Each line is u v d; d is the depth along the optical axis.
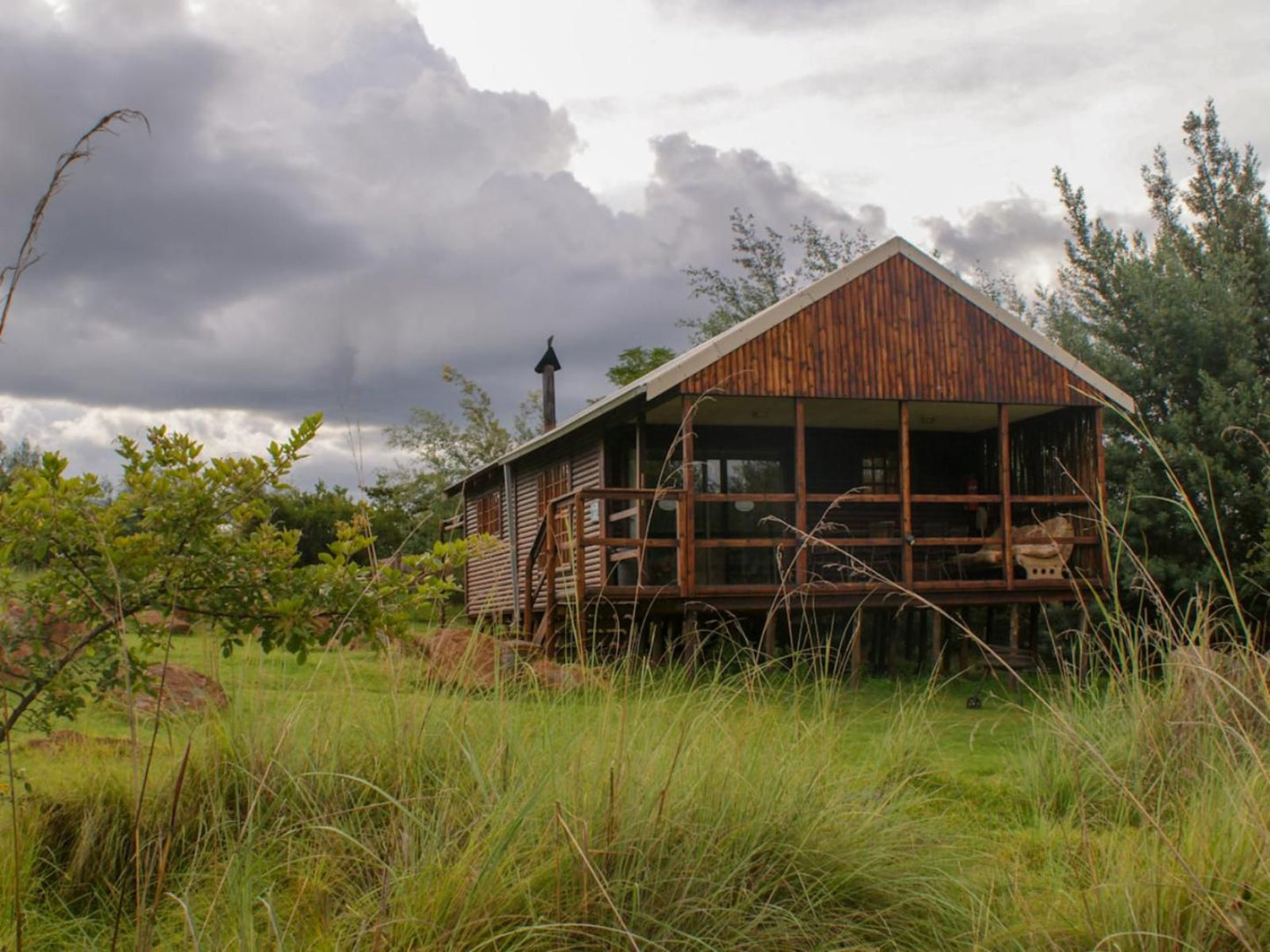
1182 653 5.74
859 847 4.57
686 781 4.60
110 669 4.52
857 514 17.94
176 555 4.68
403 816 4.36
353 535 5.08
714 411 16.06
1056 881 4.47
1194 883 3.74
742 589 13.40
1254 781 4.29
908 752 6.70
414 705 5.25
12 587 4.43
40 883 4.34
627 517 15.76
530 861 3.97
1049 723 6.39
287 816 4.61
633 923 3.84
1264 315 17.92
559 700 5.64
